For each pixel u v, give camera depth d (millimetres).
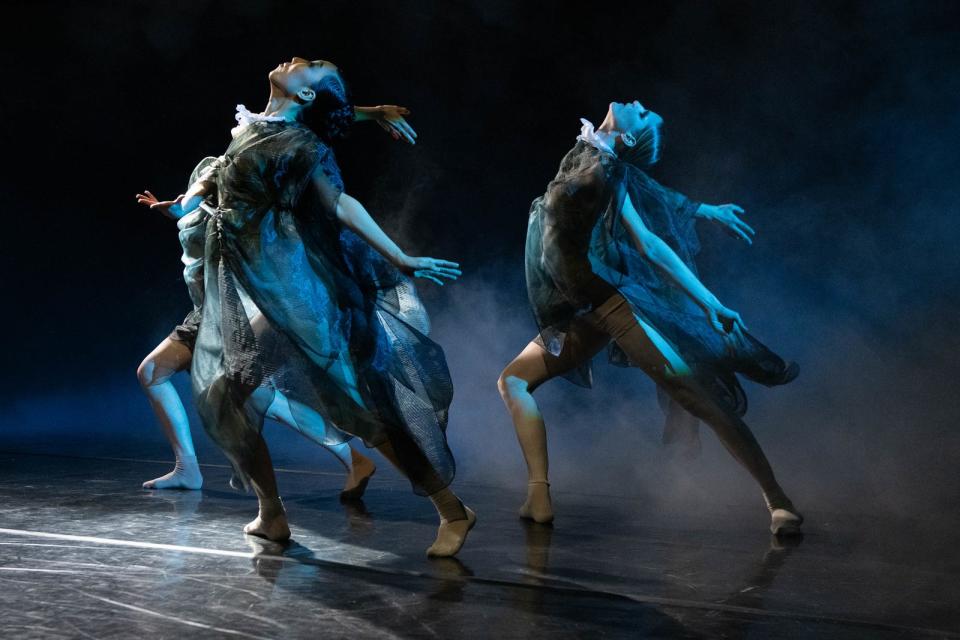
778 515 3332
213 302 3049
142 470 4645
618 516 3680
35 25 8766
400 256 2938
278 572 2633
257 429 3020
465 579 2605
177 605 2299
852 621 2273
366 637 2094
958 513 3803
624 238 3725
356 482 3895
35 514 3434
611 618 2271
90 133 8984
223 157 3098
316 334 2953
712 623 2250
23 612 2227
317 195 3000
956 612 2367
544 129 8219
